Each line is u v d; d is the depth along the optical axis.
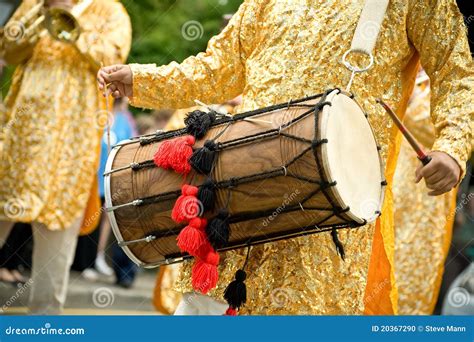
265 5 5.60
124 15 8.97
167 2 14.61
